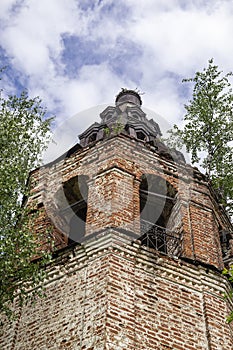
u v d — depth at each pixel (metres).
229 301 14.94
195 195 18.05
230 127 21.75
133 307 13.00
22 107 15.48
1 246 11.60
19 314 14.23
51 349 12.77
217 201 19.38
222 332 13.70
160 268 14.35
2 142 14.04
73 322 13.00
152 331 12.80
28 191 13.59
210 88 22.42
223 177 20.86
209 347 13.23
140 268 14.07
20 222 13.10
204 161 21.38
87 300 13.20
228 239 18.25
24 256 12.11
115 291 13.09
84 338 12.34
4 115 14.98
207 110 21.98
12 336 13.75
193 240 16.31
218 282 14.89
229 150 21.50
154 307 13.36
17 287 13.60
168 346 12.72
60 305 13.69
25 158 14.39
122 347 12.00
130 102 25.39
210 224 17.25
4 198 12.77
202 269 14.90
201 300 14.30
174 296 13.95
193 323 13.59
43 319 13.69
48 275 14.56
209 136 21.73
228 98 22.22
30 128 15.23
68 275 14.31
